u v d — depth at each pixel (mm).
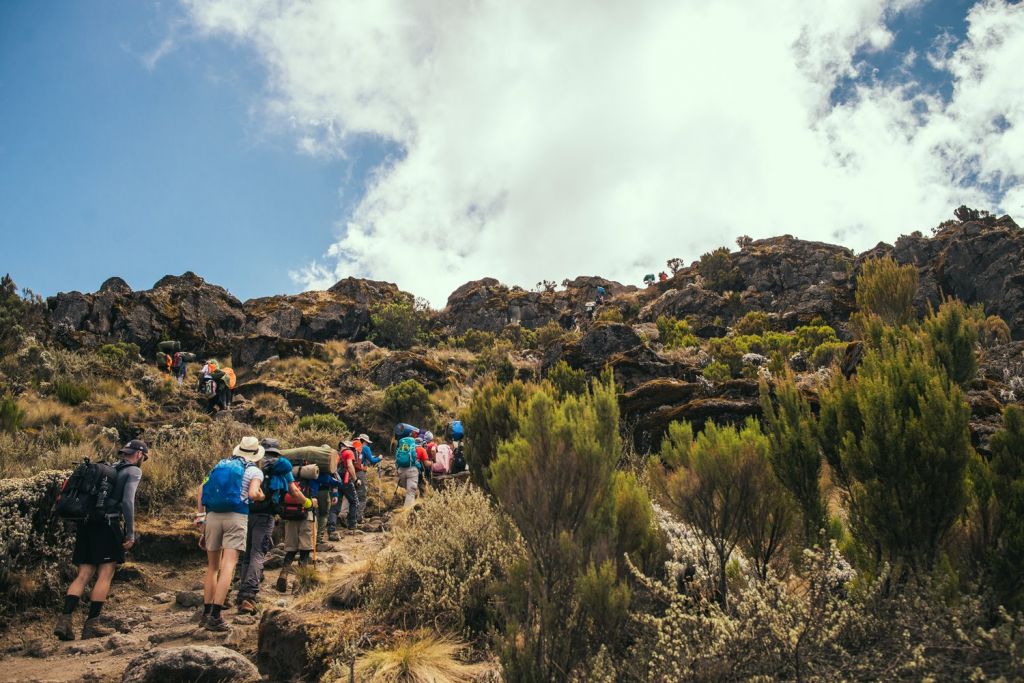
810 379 12664
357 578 5406
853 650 2953
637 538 3965
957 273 30359
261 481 6113
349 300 38469
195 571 8359
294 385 23625
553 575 3633
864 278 13609
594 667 3199
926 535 3414
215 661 4301
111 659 5164
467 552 5125
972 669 2691
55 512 6016
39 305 25547
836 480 4152
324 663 4266
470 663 4266
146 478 10148
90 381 20078
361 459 11062
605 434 4078
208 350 29859
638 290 52438
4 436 11906
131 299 29547
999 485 3508
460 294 49656
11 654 5613
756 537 4012
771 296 40188
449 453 12023
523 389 7980
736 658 2930
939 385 3576
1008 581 3221
